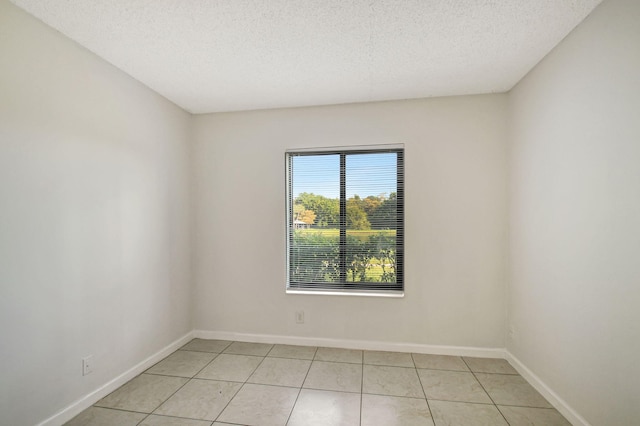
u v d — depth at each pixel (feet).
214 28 5.92
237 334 10.32
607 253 5.12
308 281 10.21
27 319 5.42
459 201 9.16
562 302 6.33
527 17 5.62
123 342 7.56
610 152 5.07
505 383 7.58
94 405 6.63
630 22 4.65
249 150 10.31
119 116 7.51
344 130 9.78
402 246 9.62
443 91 8.87
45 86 5.74
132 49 6.65
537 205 7.28
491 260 9.00
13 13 5.19
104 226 7.05
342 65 7.39
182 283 10.00
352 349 9.63
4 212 5.08
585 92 5.66
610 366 5.07
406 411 6.47
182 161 10.08
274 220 10.16
